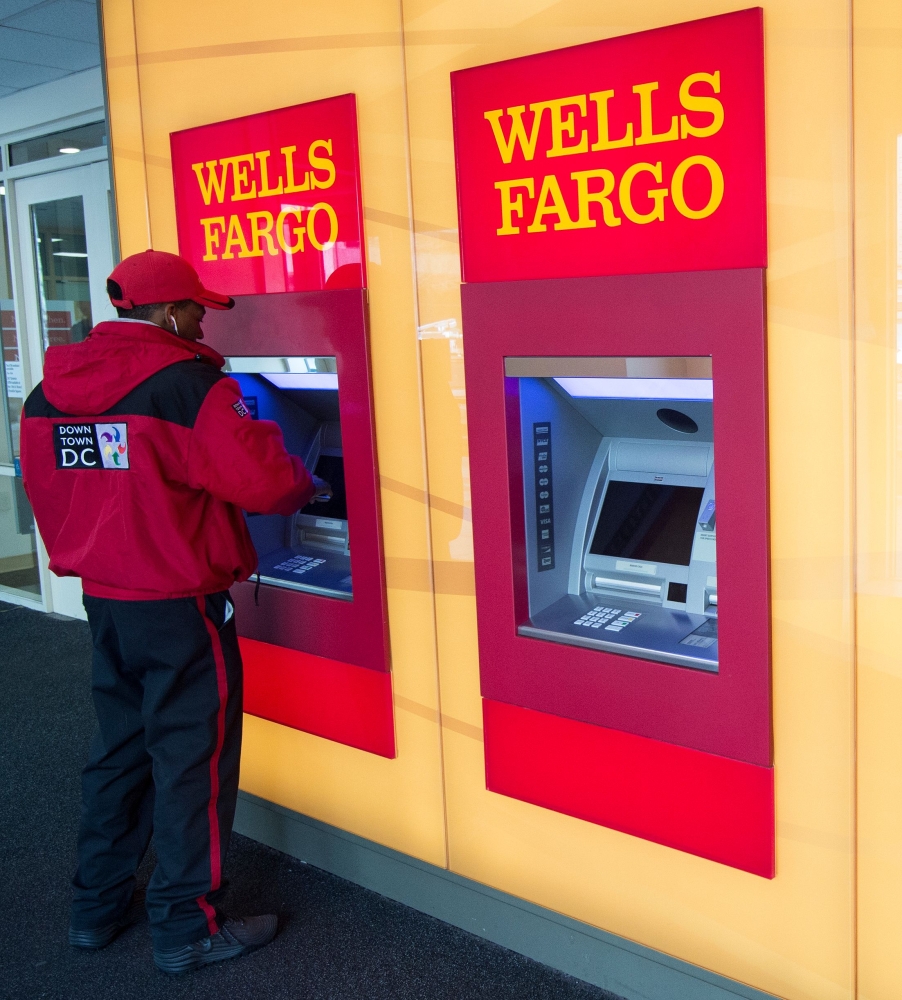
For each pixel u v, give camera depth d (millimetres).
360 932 2270
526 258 1826
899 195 1440
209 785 2080
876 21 1417
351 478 2205
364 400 2139
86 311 4508
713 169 1579
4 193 4766
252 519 2564
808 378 1562
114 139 2619
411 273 2037
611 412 2012
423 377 2061
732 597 1674
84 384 1959
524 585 1991
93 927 2229
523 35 1795
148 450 1932
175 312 2055
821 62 1471
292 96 2191
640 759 1851
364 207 2084
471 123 1849
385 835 2373
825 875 1685
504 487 1929
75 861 2645
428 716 2215
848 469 1548
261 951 2211
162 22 2422
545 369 1833
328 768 2463
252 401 2486
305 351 2227
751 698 1680
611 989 2018
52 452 2068
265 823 2668
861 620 1575
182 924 2105
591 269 1747
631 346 1713
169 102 2457
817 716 1643
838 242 1501
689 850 1816
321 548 2605
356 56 2049
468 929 2248
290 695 2467
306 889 2461
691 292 1628
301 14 2127
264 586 2467
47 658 4375
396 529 2178
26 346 4844
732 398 1616
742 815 1732
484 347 1901
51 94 4340
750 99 1524
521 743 2025
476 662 2107
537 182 1784
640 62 1626
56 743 3445
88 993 2094
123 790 2191
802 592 1625
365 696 2297
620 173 1680
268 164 2229
